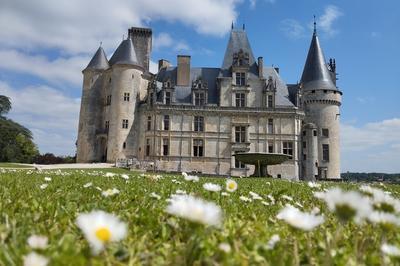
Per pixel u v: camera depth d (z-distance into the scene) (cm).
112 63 7031
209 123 6353
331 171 6788
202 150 6294
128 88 6450
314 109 6969
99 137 6694
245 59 6569
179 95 6562
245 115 6375
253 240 316
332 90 7006
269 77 6575
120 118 6338
